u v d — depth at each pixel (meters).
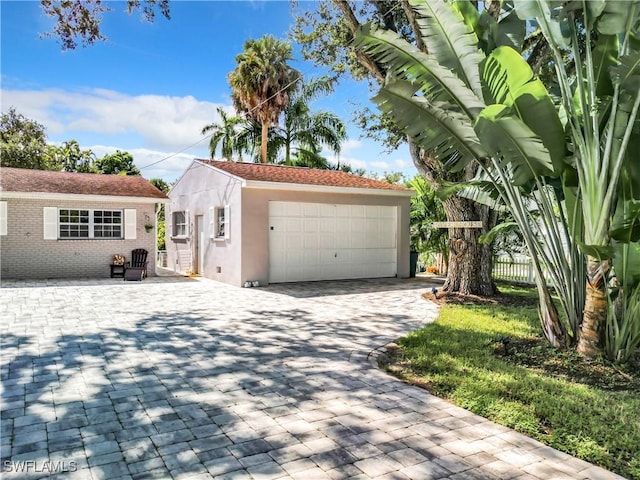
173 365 5.25
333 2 10.04
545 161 4.93
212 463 3.05
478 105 5.11
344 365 5.32
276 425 3.66
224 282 13.58
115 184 15.59
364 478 2.88
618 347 5.27
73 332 6.89
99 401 4.12
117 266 14.52
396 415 3.89
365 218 14.85
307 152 22.56
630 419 3.76
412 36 11.93
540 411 3.93
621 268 5.19
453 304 9.73
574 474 2.95
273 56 20.73
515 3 5.13
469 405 4.09
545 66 10.69
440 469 3.00
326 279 14.19
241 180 12.48
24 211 13.50
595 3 4.45
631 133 4.97
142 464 3.03
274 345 6.23
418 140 5.71
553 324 5.91
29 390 4.39
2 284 12.35
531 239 5.96
